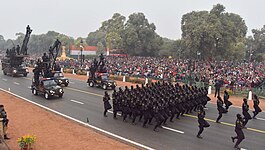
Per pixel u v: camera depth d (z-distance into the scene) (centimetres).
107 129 1758
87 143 1491
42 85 2827
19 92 3102
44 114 2100
